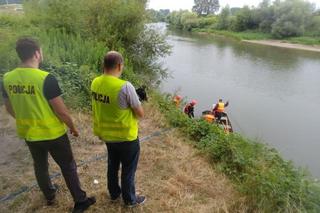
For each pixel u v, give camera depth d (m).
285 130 14.26
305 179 5.32
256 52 39.47
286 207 4.40
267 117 16.03
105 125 3.58
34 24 17.55
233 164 5.87
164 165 5.52
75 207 3.90
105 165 5.29
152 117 7.77
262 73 26.89
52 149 3.46
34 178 4.73
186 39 54.06
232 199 4.75
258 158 6.24
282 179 4.94
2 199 4.24
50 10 16.20
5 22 18.39
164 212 4.29
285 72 27.56
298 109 17.56
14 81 3.19
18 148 5.58
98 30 16.73
